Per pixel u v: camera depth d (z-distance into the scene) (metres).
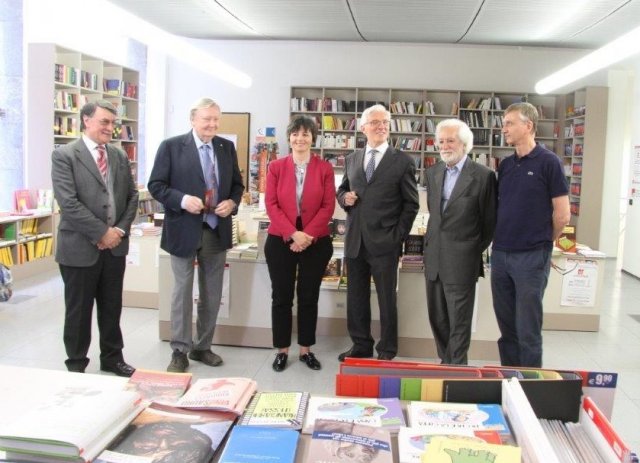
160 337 3.94
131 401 1.20
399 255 3.33
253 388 1.38
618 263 7.89
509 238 2.70
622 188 8.36
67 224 2.92
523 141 2.65
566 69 5.85
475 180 2.85
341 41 9.61
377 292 3.32
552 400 1.19
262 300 3.78
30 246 5.96
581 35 8.36
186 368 3.37
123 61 9.17
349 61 9.66
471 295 2.94
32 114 6.48
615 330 4.53
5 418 1.18
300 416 1.22
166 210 3.25
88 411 1.12
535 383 1.20
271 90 9.84
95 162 2.96
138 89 8.63
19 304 4.81
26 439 1.01
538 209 2.63
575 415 1.19
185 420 1.20
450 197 2.88
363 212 3.23
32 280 5.75
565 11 7.09
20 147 6.64
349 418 1.20
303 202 3.23
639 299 5.78
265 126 9.92
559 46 9.21
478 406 1.25
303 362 3.52
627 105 8.30
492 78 9.50
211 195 3.21
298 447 1.12
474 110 9.29
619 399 3.12
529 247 2.64
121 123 8.27
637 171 7.26
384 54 9.59
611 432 1.04
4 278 4.68
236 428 1.16
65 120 6.76
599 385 1.27
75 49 6.90
